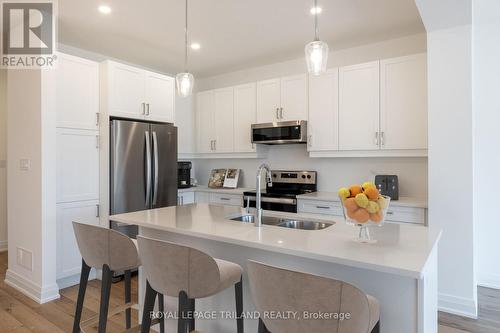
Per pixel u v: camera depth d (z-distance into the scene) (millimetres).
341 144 3684
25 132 3037
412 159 3611
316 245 1532
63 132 3123
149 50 4016
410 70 3270
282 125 4004
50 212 2914
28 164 3004
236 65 4629
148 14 3025
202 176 5379
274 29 3387
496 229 3182
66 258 3143
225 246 2031
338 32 3475
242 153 4535
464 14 2438
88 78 3340
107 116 3377
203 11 2977
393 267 1229
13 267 3227
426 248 1484
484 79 3219
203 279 1513
